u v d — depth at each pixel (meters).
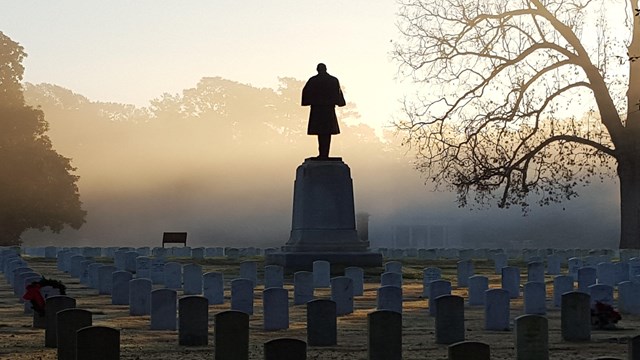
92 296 31.81
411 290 34.88
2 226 83.56
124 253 42.12
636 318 26.22
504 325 23.19
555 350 19.56
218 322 16.88
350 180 41.81
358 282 33.12
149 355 18.52
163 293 22.64
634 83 53.34
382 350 17.41
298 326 23.69
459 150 55.28
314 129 42.00
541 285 26.89
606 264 35.97
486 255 55.72
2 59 87.12
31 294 22.59
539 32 55.38
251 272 37.34
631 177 53.91
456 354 13.88
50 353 18.61
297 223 42.38
